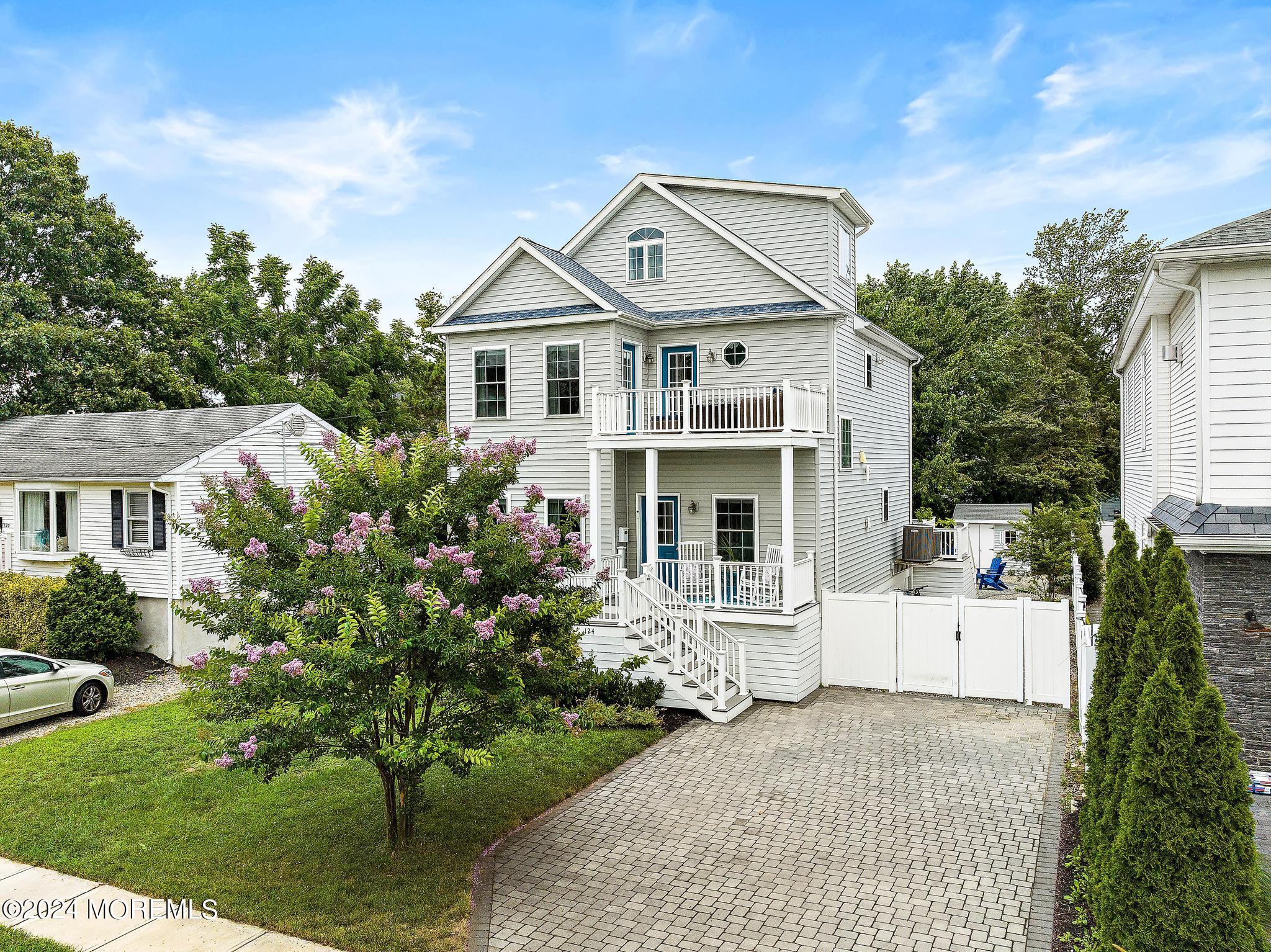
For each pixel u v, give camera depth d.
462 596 7.61
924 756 11.78
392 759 7.49
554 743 12.19
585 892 8.02
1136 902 6.00
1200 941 5.71
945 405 33.91
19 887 8.16
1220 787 5.85
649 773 11.35
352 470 8.48
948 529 26.08
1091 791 7.82
